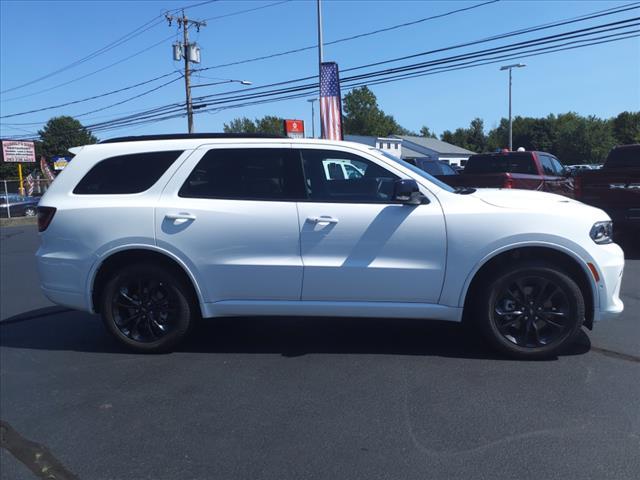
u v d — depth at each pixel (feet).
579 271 15.12
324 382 14.28
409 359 15.71
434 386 13.82
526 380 14.02
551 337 15.20
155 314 16.62
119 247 15.96
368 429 11.76
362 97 263.08
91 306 16.47
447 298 15.25
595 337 17.20
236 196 15.85
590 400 12.82
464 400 12.98
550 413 12.23
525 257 15.30
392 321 19.42
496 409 12.48
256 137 16.30
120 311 16.72
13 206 88.17
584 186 31.73
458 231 14.93
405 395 13.35
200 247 15.74
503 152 42.11
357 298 15.56
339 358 15.97
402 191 14.66
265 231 15.53
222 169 16.07
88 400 13.71
